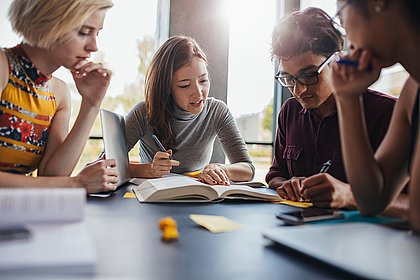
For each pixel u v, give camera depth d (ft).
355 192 2.43
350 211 2.57
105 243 1.65
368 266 1.26
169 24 6.98
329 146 4.16
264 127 8.09
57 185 3.03
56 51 3.38
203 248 1.61
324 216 2.20
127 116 5.45
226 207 2.76
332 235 1.63
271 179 4.65
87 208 2.52
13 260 1.14
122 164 3.97
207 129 5.68
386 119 3.73
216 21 7.22
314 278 1.26
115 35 7.15
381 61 2.03
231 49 7.77
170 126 5.32
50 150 3.89
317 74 3.70
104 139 3.48
